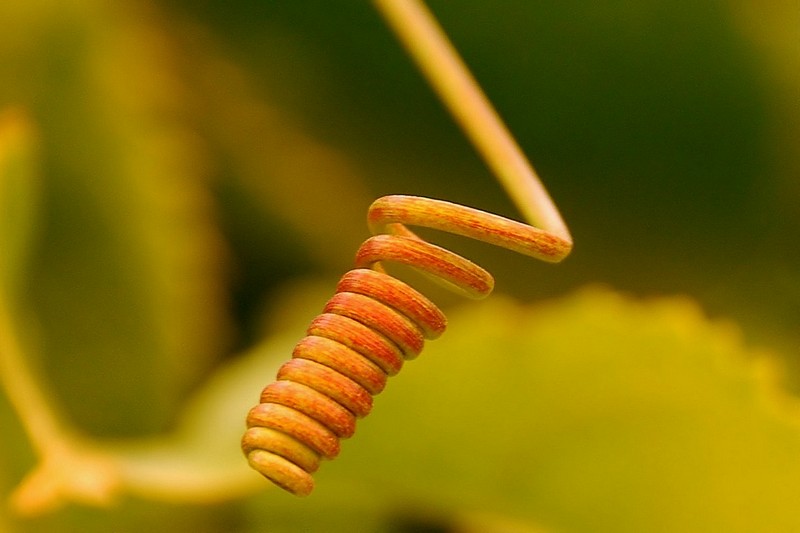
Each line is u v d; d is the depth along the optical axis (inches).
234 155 10.3
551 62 10.1
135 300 9.3
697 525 7.7
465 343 7.7
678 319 7.6
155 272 9.4
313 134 10.6
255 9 10.2
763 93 10.0
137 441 8.4
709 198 10.4
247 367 8.5
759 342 9.8
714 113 10.1
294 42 10.4
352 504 8.3
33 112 9.1
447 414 7.8
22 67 9.0
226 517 8.4
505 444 7.8
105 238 9.3
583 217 10.6
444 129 10.5
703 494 7.7
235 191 10.4
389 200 6.5
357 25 10.3
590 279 10.5
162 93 9.6
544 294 10.5
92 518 8.3
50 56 9.0
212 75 10.2
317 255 10.6
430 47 7.8
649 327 7.6
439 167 10.7
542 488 7.9
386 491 8.1
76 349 9.2
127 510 8.3
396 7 7.9
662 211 10.5
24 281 8.7
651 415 7.7
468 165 10.6
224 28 10.3
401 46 10.3
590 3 9.8
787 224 10.2
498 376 7.7
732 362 7.6
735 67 9.9
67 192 9.2
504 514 7.9
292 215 10.5
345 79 10.5
